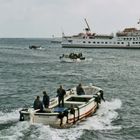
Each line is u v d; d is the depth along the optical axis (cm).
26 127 2745
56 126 2811
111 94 4716
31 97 4466
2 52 16538
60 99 3178
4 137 2541
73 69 8575
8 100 4206
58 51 18162
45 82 6000
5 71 7850
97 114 3378
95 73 7681
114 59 12838
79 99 3534
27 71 7919
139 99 4353
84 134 2723
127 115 3416
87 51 18300
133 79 6594
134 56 14900
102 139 2645
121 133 2814
